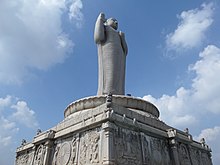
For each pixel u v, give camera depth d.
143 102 26.27
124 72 31.91
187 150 25.88
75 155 20.98
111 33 32.19
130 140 20.30
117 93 29.56
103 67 30.73
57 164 22.56
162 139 23.95
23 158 28.41
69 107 27.20
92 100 25.31
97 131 19.94
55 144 24.14
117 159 18.31
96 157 18.84
